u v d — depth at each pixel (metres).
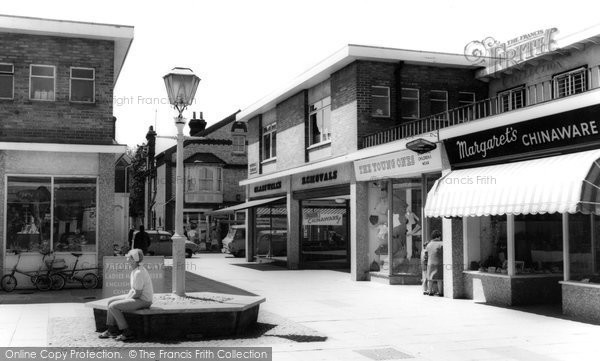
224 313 10.27
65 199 17.59
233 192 48.94
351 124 20.69
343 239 27.56
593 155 11.57
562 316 12.70
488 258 15.54
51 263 17.22
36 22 17.36
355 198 20.64
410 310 13.63
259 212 31.53
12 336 10.25
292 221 26.59
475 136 14.90
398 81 20.69
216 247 46.47
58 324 11.31
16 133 17.42
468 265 15.79
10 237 17.11
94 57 18.12
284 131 27.25
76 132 17.84
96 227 17.73
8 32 17.52
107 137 18.05
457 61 20.88
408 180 19.09
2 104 17.38
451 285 15.76
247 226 32.47
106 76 18.16
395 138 20.19
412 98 21.02
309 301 15.23
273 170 29.19
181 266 11.62
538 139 13.16
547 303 14.61
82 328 10.90
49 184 17.50
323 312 13.33
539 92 18.73
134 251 9.95
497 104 18.55
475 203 13.98
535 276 14.54
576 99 11.98
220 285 19.20
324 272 24.56
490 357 8.88
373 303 14.85
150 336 9.95
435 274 16.33
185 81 11.80
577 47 16.95
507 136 13.91
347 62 20.77
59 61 17.86
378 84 20.56
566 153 12.73
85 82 18.06
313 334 10.54
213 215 43.69
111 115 18.16
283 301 15.23
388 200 19.69
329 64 21.23
